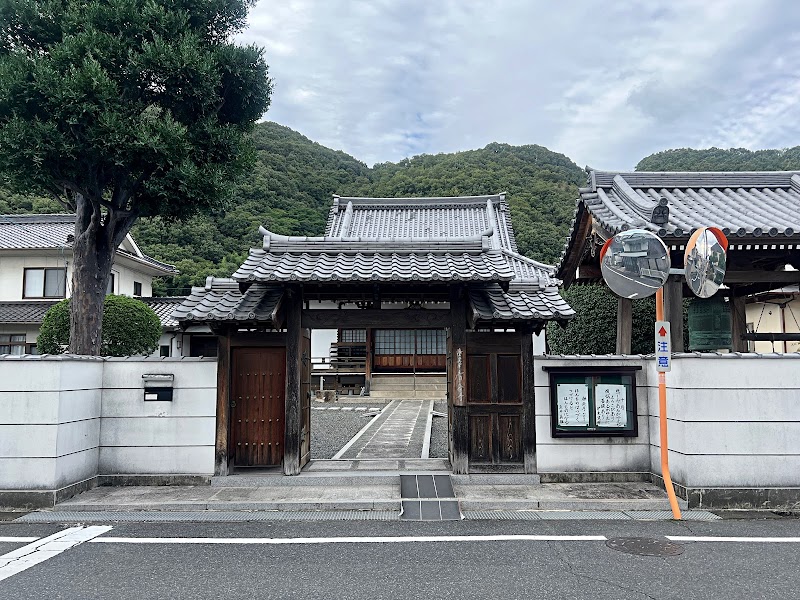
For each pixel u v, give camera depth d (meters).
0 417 7.25
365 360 25.02
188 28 10.46
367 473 8.35
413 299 8.88
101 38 9.45
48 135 8.94
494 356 8.62
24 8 9.64
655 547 5.57
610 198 9.99
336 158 54.66
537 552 5.45
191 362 8.43
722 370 7.19
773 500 7.00
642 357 8.43
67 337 15.77
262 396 8.68
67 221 24.39
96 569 5.02
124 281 24.27
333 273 7.86
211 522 6.61
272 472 8.47
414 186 44.22
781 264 9.47
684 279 8.49
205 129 10.40
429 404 21.52
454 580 4.73
